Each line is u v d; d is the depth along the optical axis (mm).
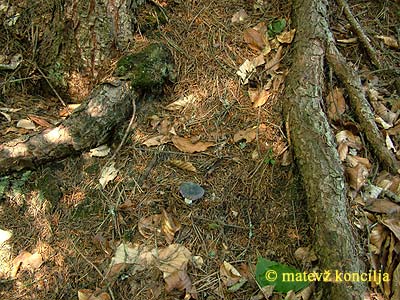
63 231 753
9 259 734
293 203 768
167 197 775
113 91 811
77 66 883
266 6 995
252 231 752
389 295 680
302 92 823
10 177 788
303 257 714
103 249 734
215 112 858
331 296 652
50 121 865
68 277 717
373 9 1050
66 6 854
